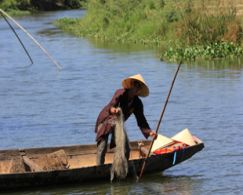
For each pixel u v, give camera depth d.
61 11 155.75
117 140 19.36
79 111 31.08
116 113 19.39
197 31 55.31
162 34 64.75
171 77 41.31
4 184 18.64
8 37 78.88
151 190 19.00
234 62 48.00
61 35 80.50
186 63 48.44
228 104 31.80
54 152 20.66
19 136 26.27
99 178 19.56
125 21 75.56
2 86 39.91
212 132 26.12
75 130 27.12
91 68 47.06
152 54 54.56
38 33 84.50
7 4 146.88
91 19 87.56
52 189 19.08
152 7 75.50
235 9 57.53
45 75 44.38
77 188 19.17
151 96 34.66
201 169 21.11
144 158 19.81
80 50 60.62
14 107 32.66
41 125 28.23
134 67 46.78
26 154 20.62
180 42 55.81
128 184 19.58
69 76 43.34
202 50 51.06
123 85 19.36
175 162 20.39
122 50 59.09
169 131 26.61
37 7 156.00
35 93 36.88
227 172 20.72
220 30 54.94
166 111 30.56
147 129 19.78
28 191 18.89
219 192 18.77
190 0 63.41
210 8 61.03
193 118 28.89
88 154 21.34
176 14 65.19
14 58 55.81
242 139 24.78
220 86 37.22
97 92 36.50
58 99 34.56
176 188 19.16
